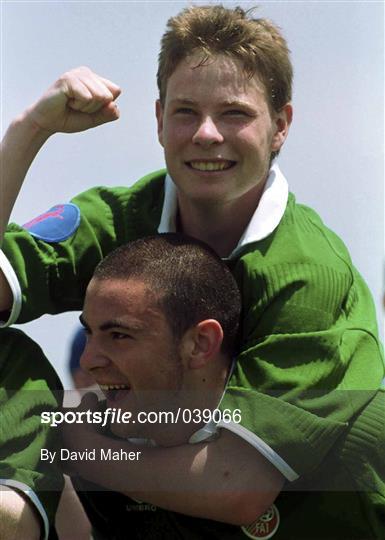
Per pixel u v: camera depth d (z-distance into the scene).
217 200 6.65
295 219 6.92
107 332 6.37
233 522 6.25
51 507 6.31
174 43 6.67
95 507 6.80
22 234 6.89
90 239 7.11
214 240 7.07
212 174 6.58
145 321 6.30
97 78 6.66
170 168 6.71
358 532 6.53
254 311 6.52
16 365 6.59
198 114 6.54
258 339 6.45
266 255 6.64
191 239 6.62
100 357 6.39
